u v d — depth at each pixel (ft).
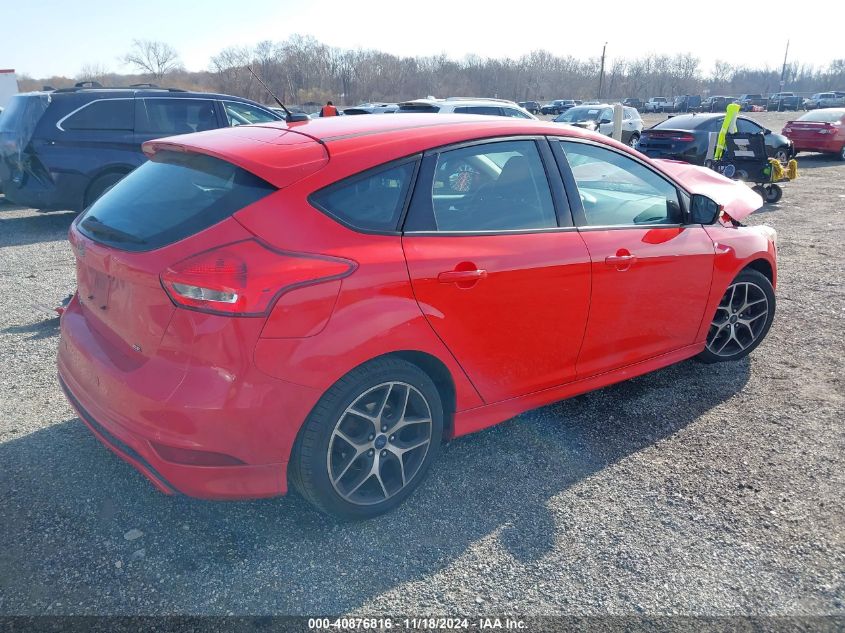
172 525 9.30
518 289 9.98
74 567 8.45
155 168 9.80
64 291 20.10
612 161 11.88
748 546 9.04
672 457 11.25
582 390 11.71
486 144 10.21
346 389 8.48
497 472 10.74
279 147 8.94
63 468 10.56
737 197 18.07
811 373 14.64
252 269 7.72
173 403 7.72
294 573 8.43
